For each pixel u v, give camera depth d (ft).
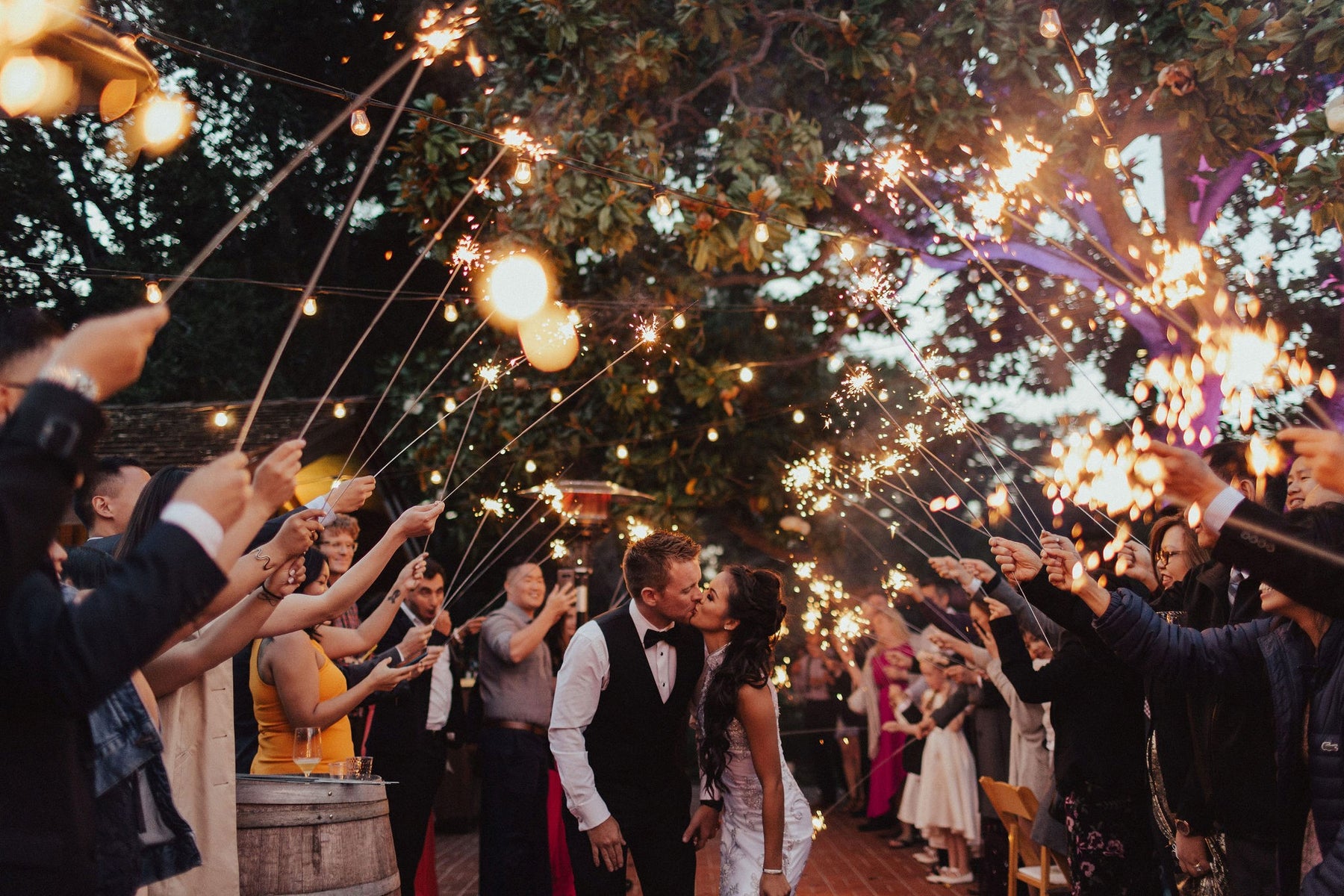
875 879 25.03
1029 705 19.61
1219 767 9.90
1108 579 16.34
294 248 49.60
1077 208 27.89
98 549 9.85
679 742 13.23
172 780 9.32
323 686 13.67
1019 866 19.16
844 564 40.09
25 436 4.75
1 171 41.22
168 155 43.83
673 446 32.63
